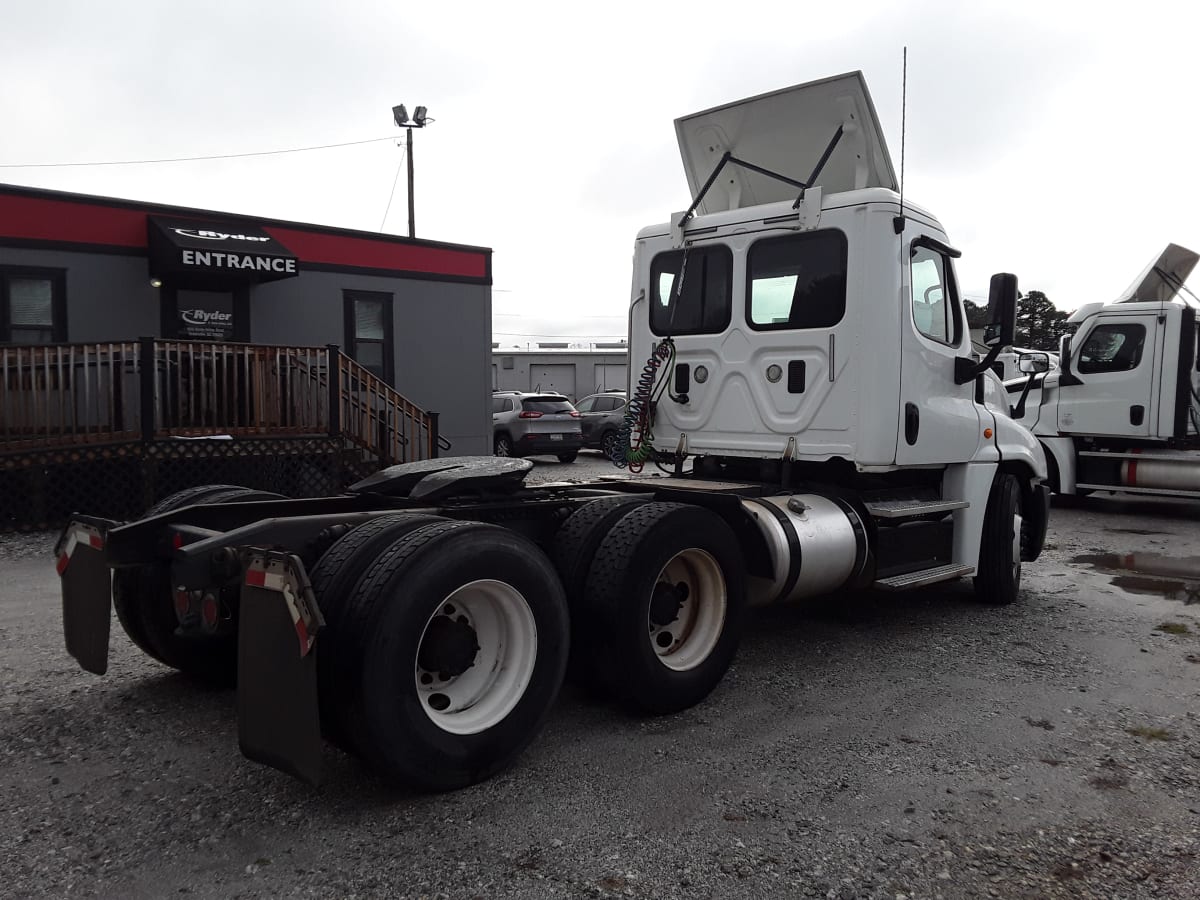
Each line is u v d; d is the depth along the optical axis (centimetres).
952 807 323
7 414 934
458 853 288
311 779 282
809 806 323
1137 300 1180
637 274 615
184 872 276
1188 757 370
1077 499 1341
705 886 270
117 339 1195
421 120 3045
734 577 436
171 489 1031
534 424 1873
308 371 1116
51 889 266
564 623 362
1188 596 675
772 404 539
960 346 582
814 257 522
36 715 409
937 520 578
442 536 323
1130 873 279
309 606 286
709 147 606
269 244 1265
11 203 1110
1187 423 1120
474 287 1554
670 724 404
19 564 768
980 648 530
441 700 335
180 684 453
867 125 533
